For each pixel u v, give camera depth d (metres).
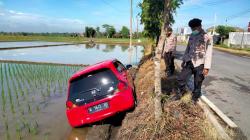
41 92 10.72
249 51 27.94
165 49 8.52
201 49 4.98
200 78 5.13
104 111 5.68
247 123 4.81
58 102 9.12
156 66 4.16
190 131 3.93
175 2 12.15
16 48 41.31
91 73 5.93
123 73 6.93
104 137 5.09
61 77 14.33
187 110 4.60
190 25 5.07
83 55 30.91
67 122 6.81
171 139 3.78
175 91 5.96
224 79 9.40
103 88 5.74
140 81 8.80
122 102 5.69
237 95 6.95
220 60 17.00
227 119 4.80
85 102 5.69
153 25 14.51
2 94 9.66
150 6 14.05
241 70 11.84
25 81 13.21
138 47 49.53
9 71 16.38
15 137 5.91
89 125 6.20
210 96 6.87
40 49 41.44
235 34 38.59
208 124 4.07
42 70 17.02
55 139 5.72
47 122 6.88
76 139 5.68
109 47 50.22
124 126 4.97
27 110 8.12
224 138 3.85
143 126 4.26
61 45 54.09
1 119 7.25
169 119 4.13
